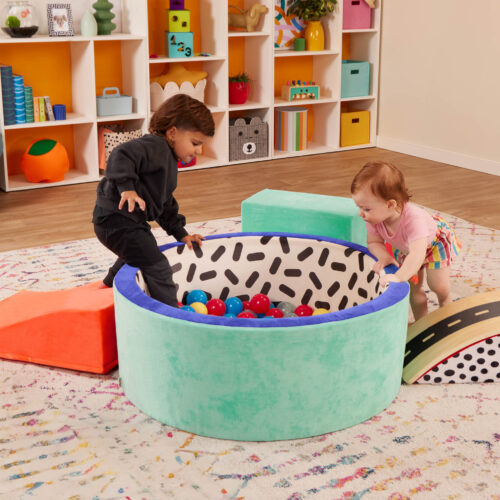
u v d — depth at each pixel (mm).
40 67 4180
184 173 4352
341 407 1628
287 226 2443
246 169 4453
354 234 2350
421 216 1904
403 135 4969
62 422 1695
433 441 1602
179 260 2125
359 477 1474
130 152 1812
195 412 1618
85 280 2604
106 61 4359
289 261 2211
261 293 2266
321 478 1471
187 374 1589
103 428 1669
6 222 3355
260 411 1581
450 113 4574
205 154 4758
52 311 1919
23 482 1462
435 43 4586
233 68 4773
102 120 4086
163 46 4508
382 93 5086
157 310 1610
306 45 4895
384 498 1404
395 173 1824
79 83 4184
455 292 2475
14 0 3947
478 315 1895
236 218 3396
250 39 4688
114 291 1785
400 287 1758
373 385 1668
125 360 1758
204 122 1887
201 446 1594
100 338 1885
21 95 3846
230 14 4559
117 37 3988
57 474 1490
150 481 1467
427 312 2238
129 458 1548
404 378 1857
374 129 5164
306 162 4652
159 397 1666
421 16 4652
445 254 2057
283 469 1503
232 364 1544
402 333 1729
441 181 4164
